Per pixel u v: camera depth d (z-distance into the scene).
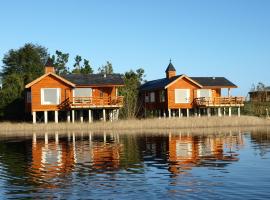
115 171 17.55
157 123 48.56
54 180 15.79
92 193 13.59
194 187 14.23
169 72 64.56
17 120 58.72
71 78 54.53
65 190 14.08
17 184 15.15
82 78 55.03
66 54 89.06
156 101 62.97
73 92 53.31
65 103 51.22
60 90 51.28
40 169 18.47
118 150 25.50
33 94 50.41
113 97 52.47
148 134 38.84
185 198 12.79
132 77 76.81
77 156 22.81
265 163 19.36
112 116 53.62
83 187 14.48
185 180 15.41
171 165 19.03
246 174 16.48
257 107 64.38
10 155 23.88
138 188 14.19
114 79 55.44
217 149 25.36
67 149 26.47
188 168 18.08
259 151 24.16
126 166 18.89
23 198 13.12
